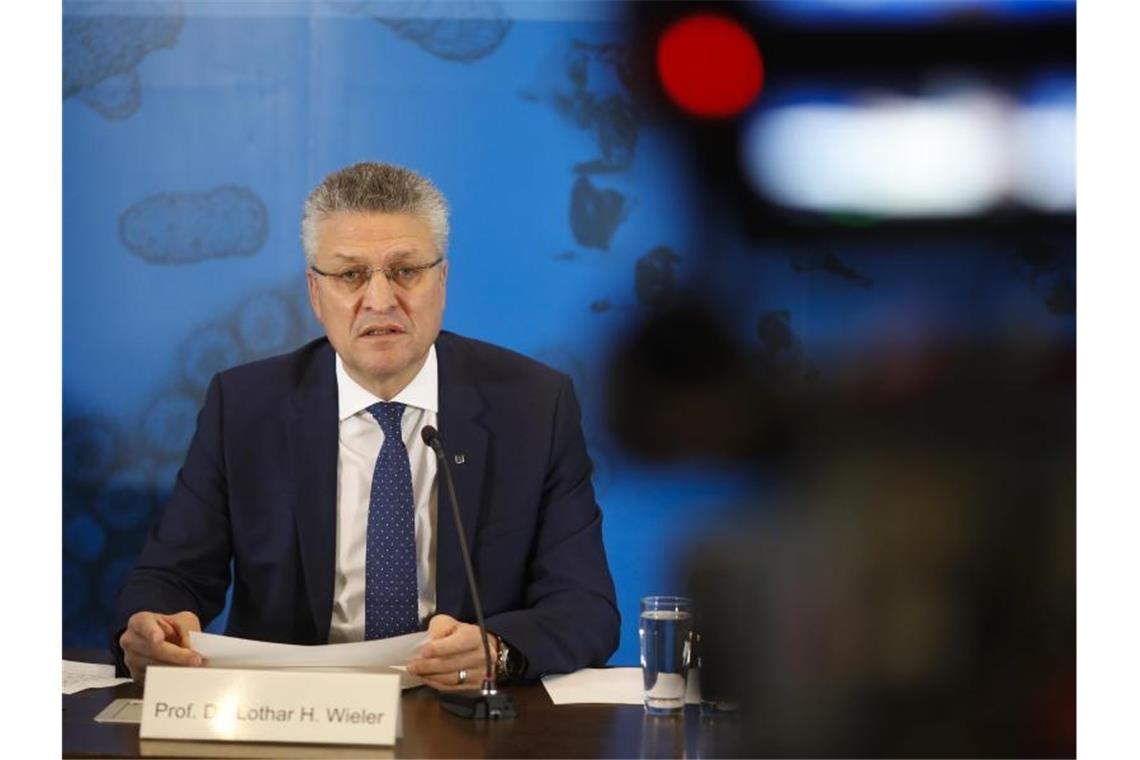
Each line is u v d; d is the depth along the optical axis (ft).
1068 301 36.17
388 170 23.53
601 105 35.09
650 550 35.73
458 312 34.86
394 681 17.70
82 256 34.40
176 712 17.87
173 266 34.58
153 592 22.48
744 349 35.76
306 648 19.85
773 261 35.88
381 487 23.38
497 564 23.50
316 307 23.65
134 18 34.35
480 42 34.81
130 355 34.55
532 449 24.04
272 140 34.53
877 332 36.37
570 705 19.67
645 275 35.42
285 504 23.54
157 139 34.45
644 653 19.34
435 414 23.91
